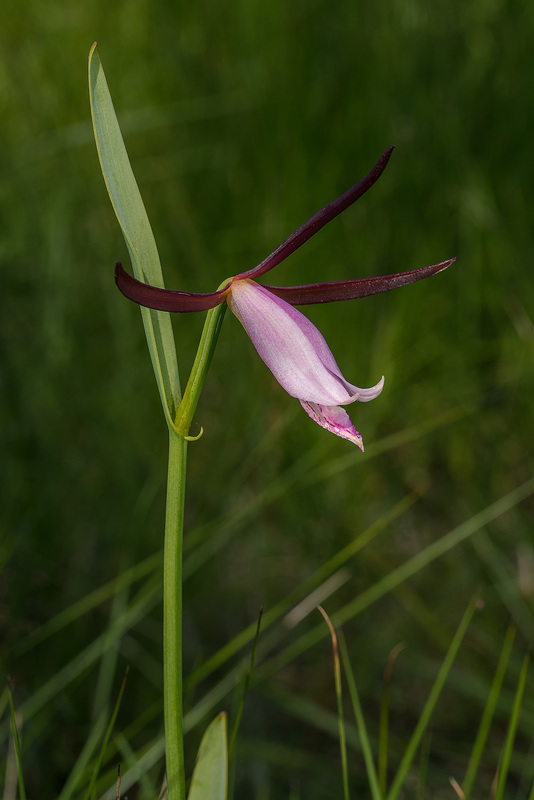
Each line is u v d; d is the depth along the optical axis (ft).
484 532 2.49
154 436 2.53
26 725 2.03
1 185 2.83
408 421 2.78
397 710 2.25
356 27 3.14
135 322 2.71
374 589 1.98
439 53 3.13
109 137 1.55
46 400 2.50
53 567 2.22
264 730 2.17
